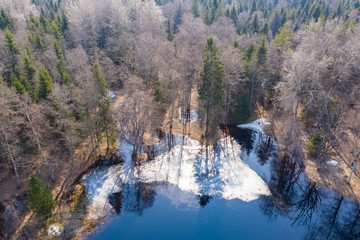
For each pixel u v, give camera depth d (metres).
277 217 27.36
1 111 24.88
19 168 31.91
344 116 39.25
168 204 29.05
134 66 52.56
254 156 38.69
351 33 47.28
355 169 33.41
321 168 34.34
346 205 28.70
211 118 41.06
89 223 26.03
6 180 30.59
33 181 24.73
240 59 46.62
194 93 60.44
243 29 77.19
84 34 61.25
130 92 39.88
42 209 26.03
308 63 39.12
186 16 80.56
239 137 44.50
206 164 36.62
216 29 69.38
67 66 47.72
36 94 33.72
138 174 34.25
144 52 50.25
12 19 61.00
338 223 26.59
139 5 78.62
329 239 24.75
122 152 39.38
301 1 111.88
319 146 36.19
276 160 37.44
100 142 40.97
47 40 50.97
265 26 76.38
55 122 31.77
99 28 66.56
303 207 28.70
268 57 50.16
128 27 66.94
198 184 32.34
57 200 28.77
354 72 41.34
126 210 28.00
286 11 92.69
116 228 25.66
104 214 27.31
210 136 43.59
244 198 29.98
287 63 44.19
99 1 74.94
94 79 34.28
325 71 41.66
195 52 49.50
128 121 41.75
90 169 34.78
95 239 24.34
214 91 38.84
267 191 31.12
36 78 38.84
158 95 48.06
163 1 114.62
